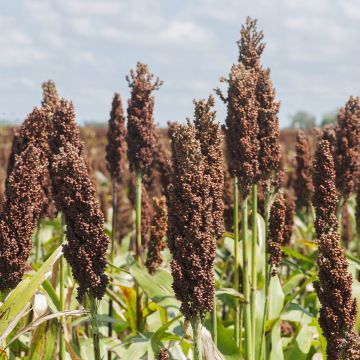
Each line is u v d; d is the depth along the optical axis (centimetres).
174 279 197
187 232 196
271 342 242
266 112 235
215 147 216
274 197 240
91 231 201
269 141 235
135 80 274
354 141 272
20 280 209
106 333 266
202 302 197
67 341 218
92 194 202
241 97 231
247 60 245
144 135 273
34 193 209
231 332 246
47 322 215
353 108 272
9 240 206
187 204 195
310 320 247
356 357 192
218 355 207
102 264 203
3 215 207
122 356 236
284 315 247
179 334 240
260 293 249
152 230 262
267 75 238
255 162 232
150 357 222
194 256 196
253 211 234
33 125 229
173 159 214
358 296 235
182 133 197
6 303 204
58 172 202
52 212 268
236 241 241
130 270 245
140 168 273
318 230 229
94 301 205
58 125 232
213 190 214
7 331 203
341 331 205
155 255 262
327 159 228
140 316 261
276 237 229
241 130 231
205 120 216
